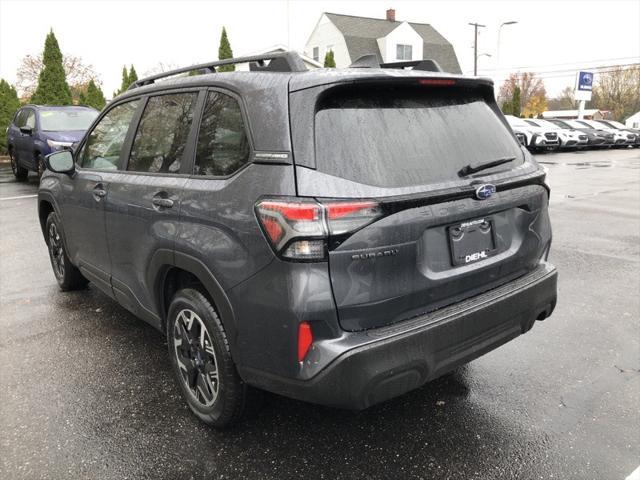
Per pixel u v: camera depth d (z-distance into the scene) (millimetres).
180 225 2777
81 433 2887
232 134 2611
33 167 12234
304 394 2297
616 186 12781
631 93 73375
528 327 2920
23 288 5305
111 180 3549
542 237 3062
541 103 84312
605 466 2576
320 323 2207
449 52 42062
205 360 2818
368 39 39188
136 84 3801
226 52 29078
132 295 3506
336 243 2170
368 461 2633
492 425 2914
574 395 3213
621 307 4633
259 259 2303
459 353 2514
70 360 3736
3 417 3041
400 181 2344
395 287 2318
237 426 2922
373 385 2238
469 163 2639
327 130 2299
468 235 2594
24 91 40406
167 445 2777
